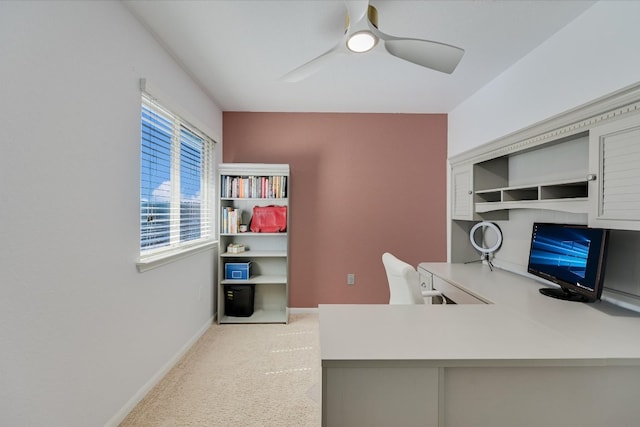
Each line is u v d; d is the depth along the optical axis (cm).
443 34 193
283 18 178
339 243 348
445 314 143
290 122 345
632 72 146
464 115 312
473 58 224
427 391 98
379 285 349
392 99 308
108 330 153
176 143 238
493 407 100
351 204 348
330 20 181
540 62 206
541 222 217
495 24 183
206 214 309
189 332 257
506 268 258
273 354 246
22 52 108
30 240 111
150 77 192
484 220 263
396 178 349
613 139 134
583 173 180
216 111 323
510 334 118
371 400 98
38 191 114
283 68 242
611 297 161
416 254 350
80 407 134
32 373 112
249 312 326
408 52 158
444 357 98
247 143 345
